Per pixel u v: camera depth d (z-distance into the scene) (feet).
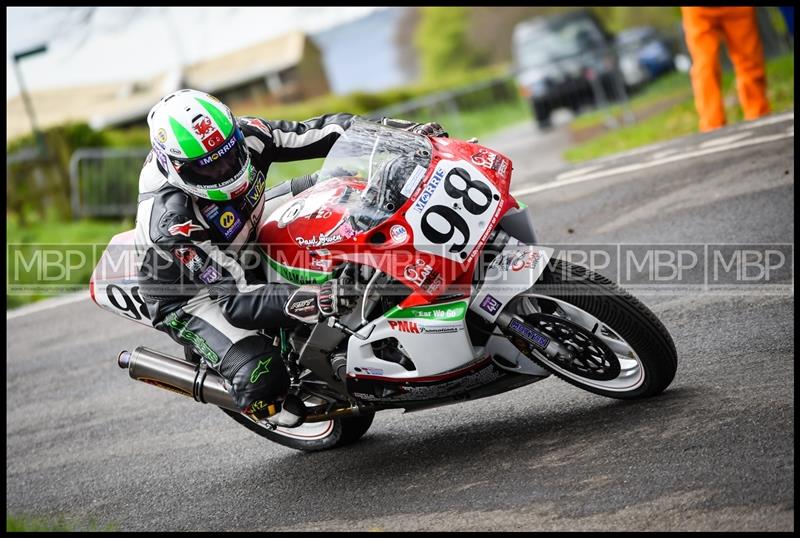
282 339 57.11
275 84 552.41
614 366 52.01
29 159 202.59
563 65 227.20
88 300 121.29
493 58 654.53
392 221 49.08
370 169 51.52
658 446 48.14
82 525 61.77
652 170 105.81
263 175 56.65
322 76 602.85
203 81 545.44
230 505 59.47
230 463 66.69
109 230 182.19
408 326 50.57
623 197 98.94
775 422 47.09
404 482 54.54
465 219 49.08
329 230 50.60
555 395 60.18
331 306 49.52
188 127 50.39
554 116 230.27
